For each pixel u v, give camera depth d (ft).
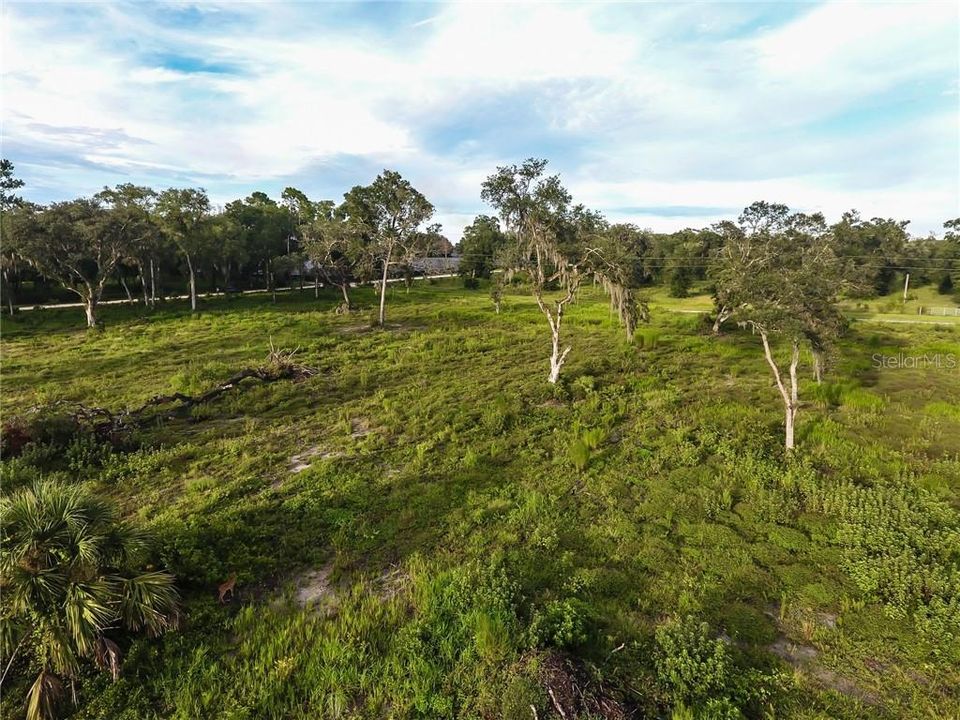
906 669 24.34
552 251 70.79
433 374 79.36
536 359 88.63
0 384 73.36
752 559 32.65
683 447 49.16
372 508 38.96
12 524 22.89
